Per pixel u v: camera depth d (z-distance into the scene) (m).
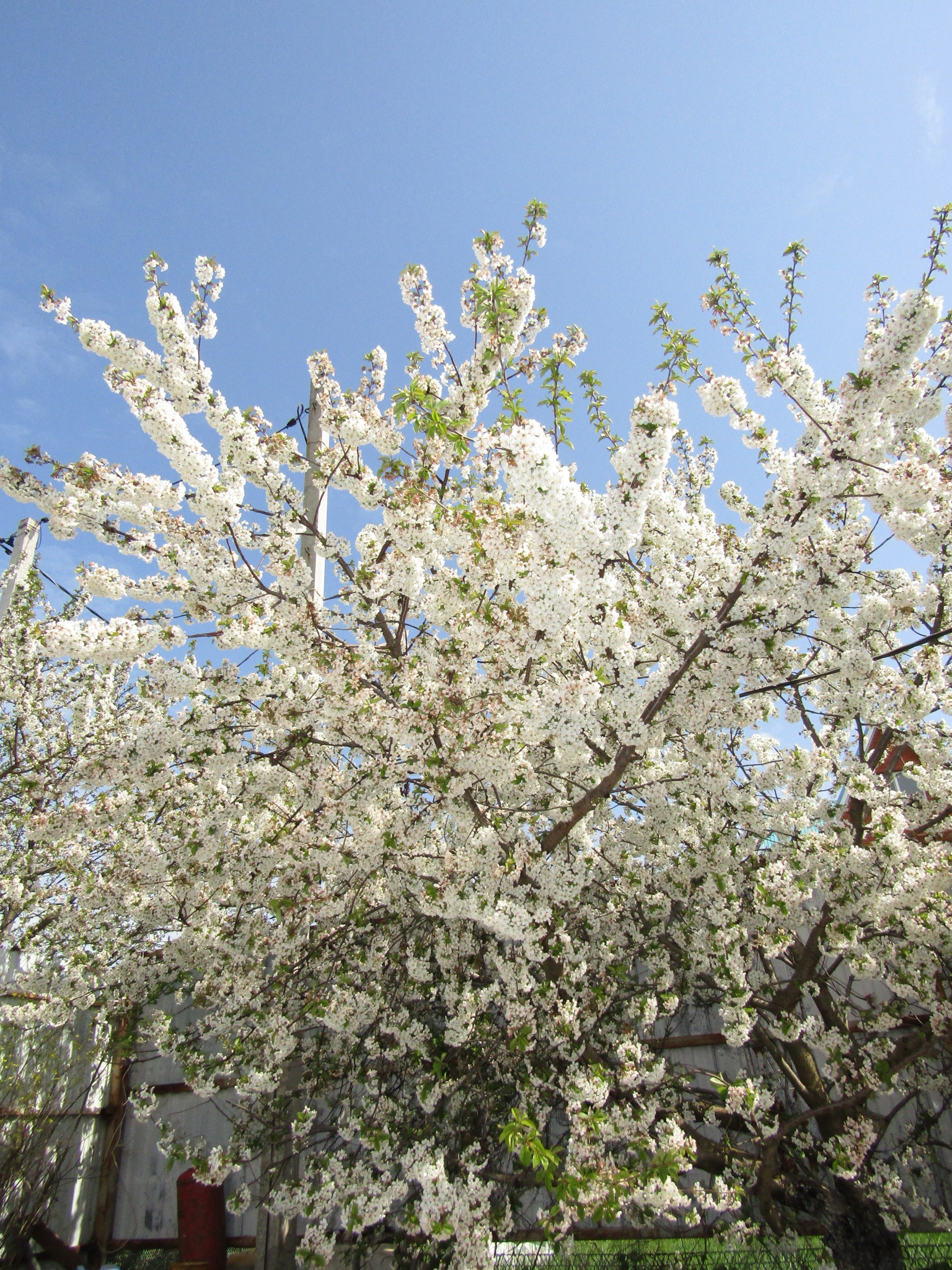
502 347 2.60
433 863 2.70
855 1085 2.73
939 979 2.84
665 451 2.10
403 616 2.78
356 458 2.71
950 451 2.65
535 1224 3.01
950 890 2.73
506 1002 2.63
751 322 2.54
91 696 3.80
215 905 3.23
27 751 3.85
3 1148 3.16
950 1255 2.67
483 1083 2.85
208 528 2.55
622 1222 2.96
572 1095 2.31
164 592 2.61
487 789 2.82
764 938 2.65
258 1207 3.09
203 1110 3.67
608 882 3.04
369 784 2.62
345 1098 2.97
